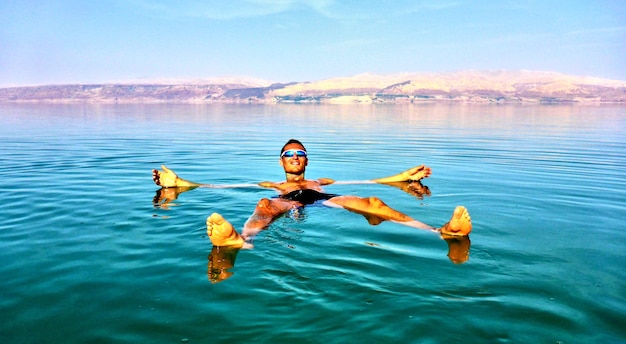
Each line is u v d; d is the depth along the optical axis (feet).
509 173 25.82
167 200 18.60
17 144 39.65
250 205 17.63
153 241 13.17
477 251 12.08
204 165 29.30
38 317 8.61
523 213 16.60
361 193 20.18
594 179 23.97
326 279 10.07
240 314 8.61
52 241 13.24
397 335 7.86
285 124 69.05
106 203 18.10
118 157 32.30
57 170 26.48
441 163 29.81
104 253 12.16
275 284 9.87
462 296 9.28
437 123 71.41
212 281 10.12
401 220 15.15
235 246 12.43
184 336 7.93
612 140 44.19
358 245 12.46
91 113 103.30
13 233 14.05
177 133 52.03
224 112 118.62
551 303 9.03
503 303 8.99
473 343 7.65
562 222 15.35
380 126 64.64
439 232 13.82
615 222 15.40
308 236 13.26
